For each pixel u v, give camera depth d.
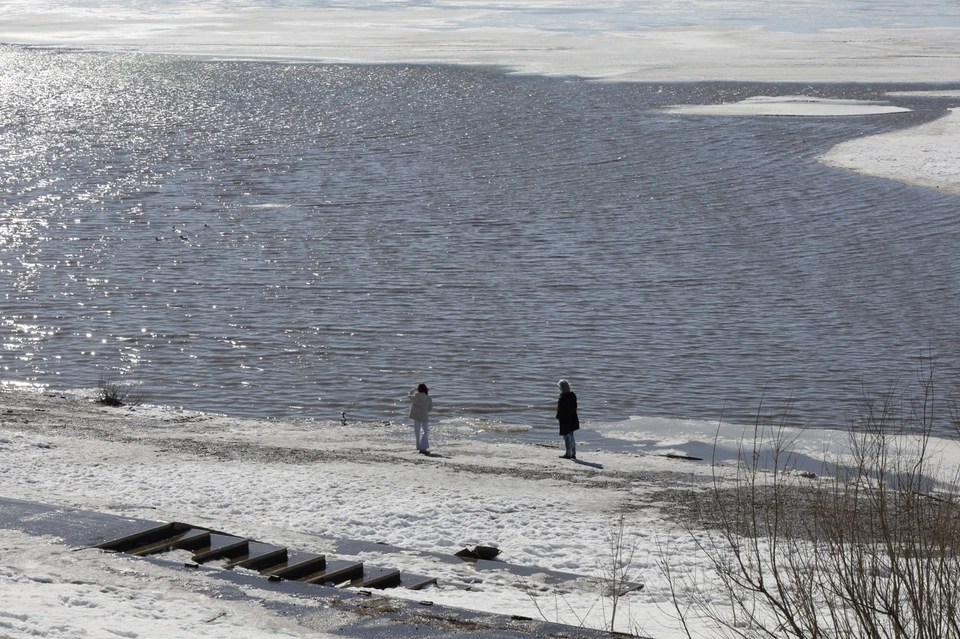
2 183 112.81
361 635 15.23
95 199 105.88
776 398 52.38
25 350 60.66
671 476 36.66
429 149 134.50
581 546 25.78
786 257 82.12
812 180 111.25
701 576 22.47
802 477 35.84
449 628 15.67
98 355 60.03
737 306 69.62
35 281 75.62
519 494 32.44
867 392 53.16
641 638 15.82
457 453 41.09
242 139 143.62
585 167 121.56
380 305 70.25
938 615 13.60
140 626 14.87
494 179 115.31
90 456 35.66
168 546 20.58
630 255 83.44
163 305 70.31
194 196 107.69
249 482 32.28
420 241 88.38
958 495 19.91
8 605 15.46
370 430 46.44
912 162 117.62
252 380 55.84
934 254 81.75
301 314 68.19
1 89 196.00
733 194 106.00
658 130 145.38
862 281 75.19
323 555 21.44
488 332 64.19
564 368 57.59
